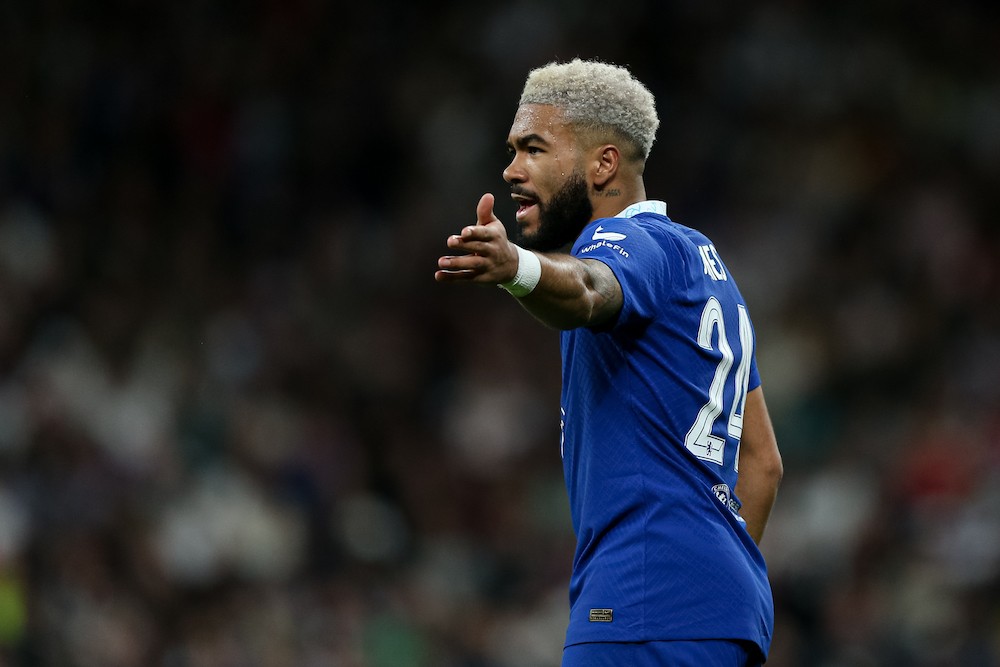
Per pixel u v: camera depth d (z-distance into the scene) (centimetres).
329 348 5444
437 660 4244
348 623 4191
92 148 5862
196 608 4122
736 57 6419
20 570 3909
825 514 4688
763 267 5722
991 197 6119
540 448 5134
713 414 1464
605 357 1445
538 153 1502
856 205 6012
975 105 6438
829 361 5425
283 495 4638
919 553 4488
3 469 4209
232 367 5156
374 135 6241
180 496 4388
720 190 6072
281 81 6294
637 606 1391
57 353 4772
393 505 4984
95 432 4512
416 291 5725
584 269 1349
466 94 6312
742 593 1412
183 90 6119
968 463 4762
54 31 6072
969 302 5700
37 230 5347
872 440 5012
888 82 6400
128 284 5362
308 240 5875
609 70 1517
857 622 4272
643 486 1416
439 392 5388
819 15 6550
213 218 5878
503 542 4784
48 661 3812
